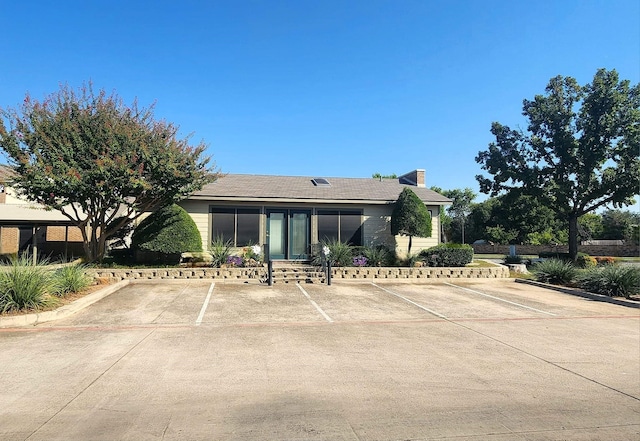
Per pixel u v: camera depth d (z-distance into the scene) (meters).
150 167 13.52
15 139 12.73
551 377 5.89
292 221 18.50
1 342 7.22
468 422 4.38
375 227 18.97
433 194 20.16
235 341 7.50
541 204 27.58
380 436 4.02
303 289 13.62
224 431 4.07
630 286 12.78
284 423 4.28
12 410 4.49
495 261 28.14
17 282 9.02
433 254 17.98
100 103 14.05
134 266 15.38
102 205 14.14
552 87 25.95
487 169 27.73
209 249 16.98
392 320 9.55
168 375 5.68
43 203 13.79
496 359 6.70
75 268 12.07
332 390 5.23
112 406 4.63
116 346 7.04
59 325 8.49
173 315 9.56
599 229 49.62
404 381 5.60
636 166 23.50
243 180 20.20
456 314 10.35
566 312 10.87
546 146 26.05
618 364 6.55
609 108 24.25
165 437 3.93
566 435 4.12
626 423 4.41
